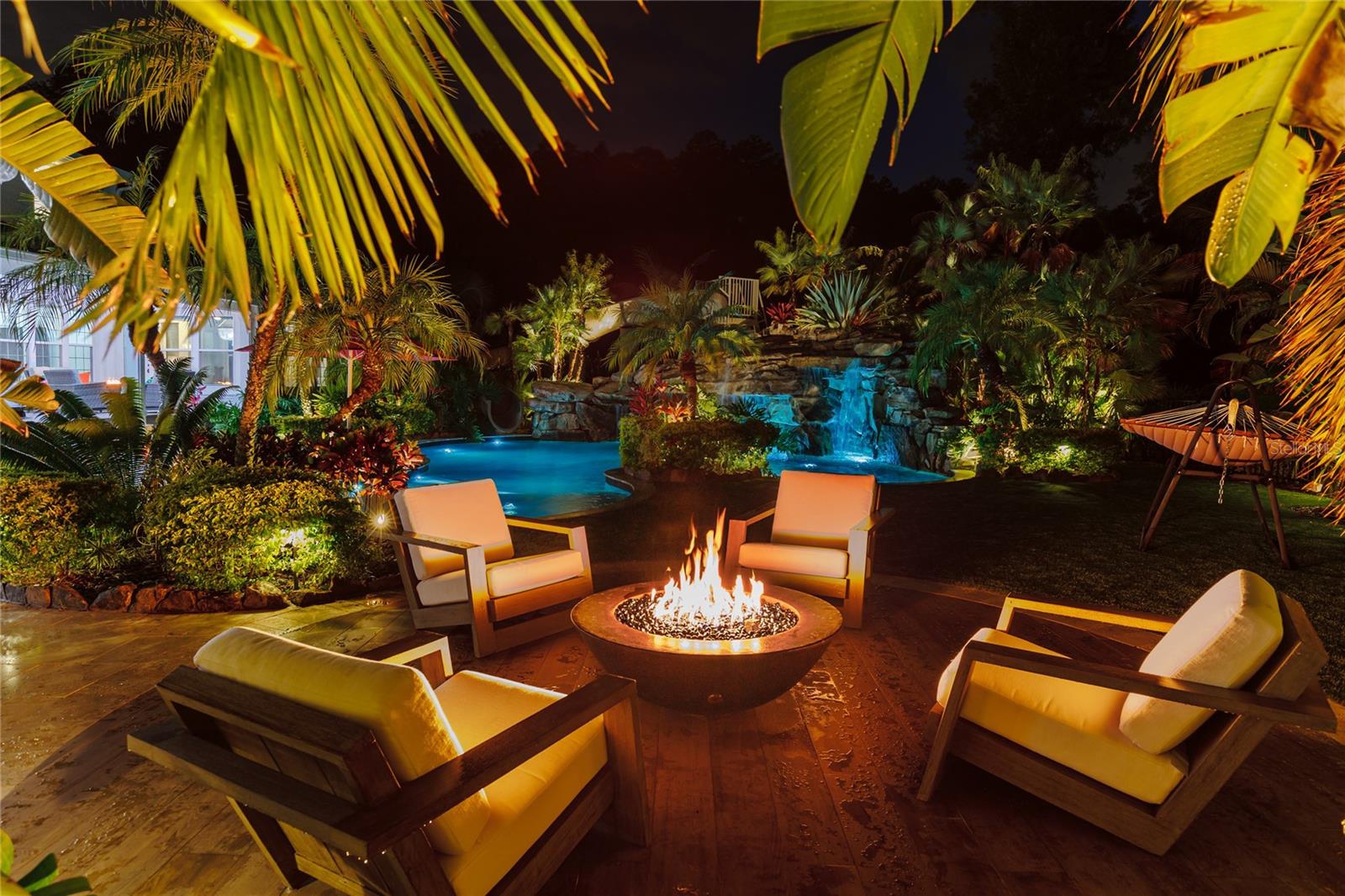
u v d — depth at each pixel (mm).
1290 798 3025
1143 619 3326
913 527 8078
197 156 823
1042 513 8867
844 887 2463
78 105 6105
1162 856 2617
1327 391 1788
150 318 818
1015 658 2727
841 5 885
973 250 19250
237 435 7398
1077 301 12977
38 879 1161
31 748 3254
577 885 2451
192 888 2402
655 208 31703
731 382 17297
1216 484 11133
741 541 5301
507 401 21500
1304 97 1059
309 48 845
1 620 4918
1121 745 2643
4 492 5223
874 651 4566
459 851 1979
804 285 21562
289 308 933
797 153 933
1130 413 13695
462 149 860
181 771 1994
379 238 927
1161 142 1189
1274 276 11016
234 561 5117
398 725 1816
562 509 9953
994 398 14000
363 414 15781
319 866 2168
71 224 2482
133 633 4676
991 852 2646
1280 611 2570
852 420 16406
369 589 5699
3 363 3529
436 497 4945
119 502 5711
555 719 2232
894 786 3064
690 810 2881
